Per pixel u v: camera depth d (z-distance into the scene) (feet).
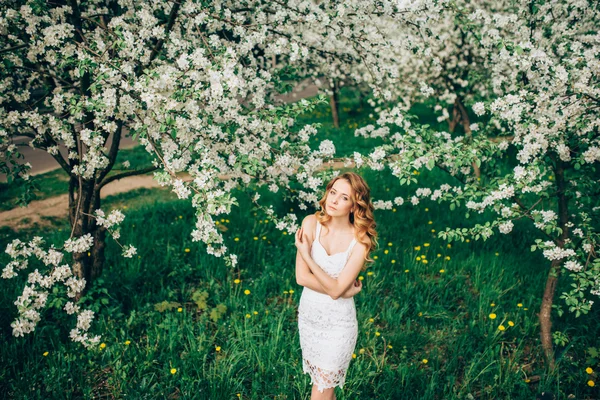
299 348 12.81
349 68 20.93
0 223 22.66
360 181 9.00
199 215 10.08
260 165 13.02
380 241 19.45
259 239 19.63
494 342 13.30
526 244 19.56
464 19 14.25
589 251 11.44
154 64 12.67
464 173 13.60
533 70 12.80
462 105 29.09
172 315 14.19
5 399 11.13
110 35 12.24
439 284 16.24
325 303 9.20
